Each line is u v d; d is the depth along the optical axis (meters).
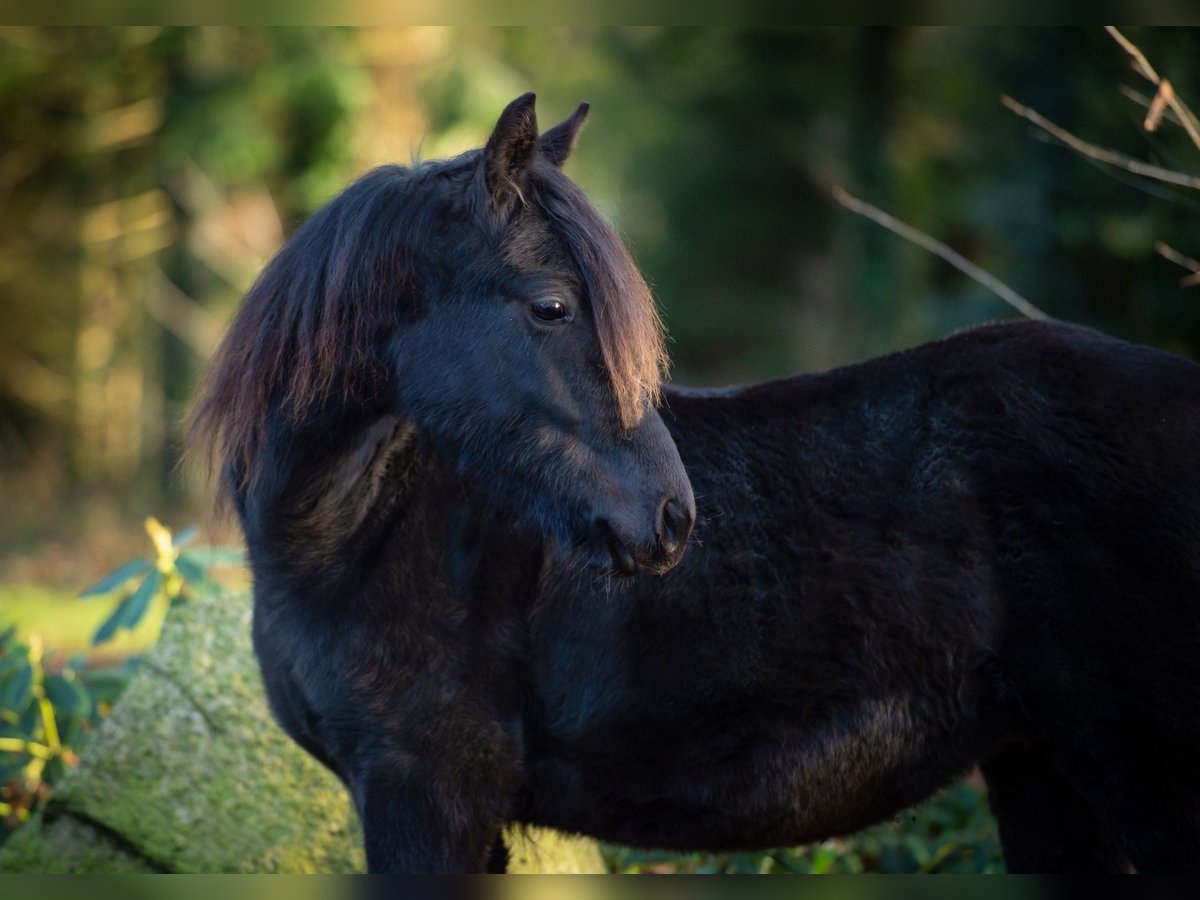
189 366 29.09
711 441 5.32
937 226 26.05
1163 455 4.89
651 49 38.12
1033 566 4.98
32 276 27.50
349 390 4.99
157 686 7.22
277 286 5.17
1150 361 5.12
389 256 4.91
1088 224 18.41
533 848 6.97
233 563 8.16
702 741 5.12
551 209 4.86
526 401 4.77
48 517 23.62
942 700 5.06
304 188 27.20
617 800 5.26
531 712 5.23
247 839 6.89
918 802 5.29
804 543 5.11
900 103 28.30
